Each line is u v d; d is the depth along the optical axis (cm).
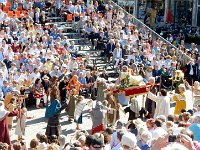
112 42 3134
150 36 3441
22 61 2672
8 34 2939
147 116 2214
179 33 4569
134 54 3000
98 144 1046
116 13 3609
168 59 2983
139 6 5284
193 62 3061
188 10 5169
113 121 2016
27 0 3450
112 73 3028
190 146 897
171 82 2786
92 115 1875
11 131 2034
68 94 2297
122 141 979
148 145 1143
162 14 5219
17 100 1939
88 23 3366
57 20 3550
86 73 2608
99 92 2361
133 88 2178
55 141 1428
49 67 2648
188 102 2458
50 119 1847
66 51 2888
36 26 3108
